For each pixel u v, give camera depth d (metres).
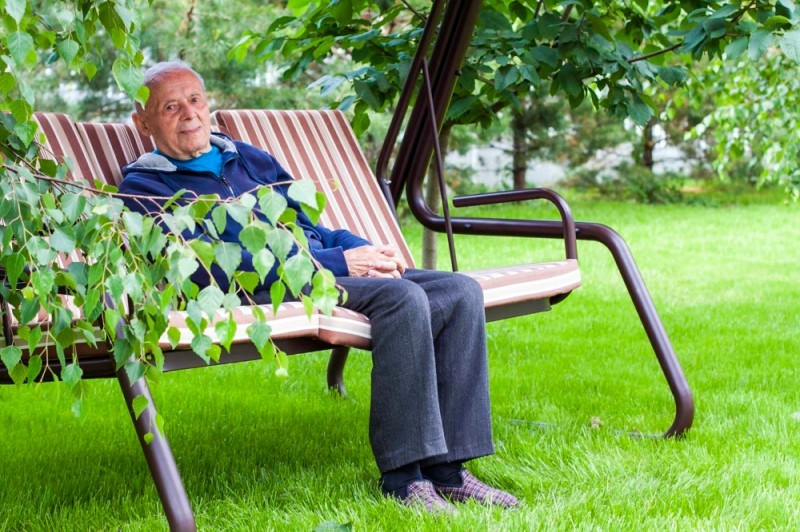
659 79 3.79
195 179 2.59
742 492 2.33
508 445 2.80
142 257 1.43
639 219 12.66
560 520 2.16
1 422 3.34
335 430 3.10
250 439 3.02
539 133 13.47
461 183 13.91
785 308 5.66
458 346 2.32
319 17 3.94
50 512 2.42
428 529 2.07
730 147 6.59
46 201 1.41
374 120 8.62
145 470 2.74
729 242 9.83
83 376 1.98
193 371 4.08
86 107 9.13
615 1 3.88
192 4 7.82
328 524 2.04
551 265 2.70
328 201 3.21
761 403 3.30
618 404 3.34
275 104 8.60
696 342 4.57
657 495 2.34
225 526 2.24
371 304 2.25
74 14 1.40
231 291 1.42
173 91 2.59
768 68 6.15
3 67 1.36
